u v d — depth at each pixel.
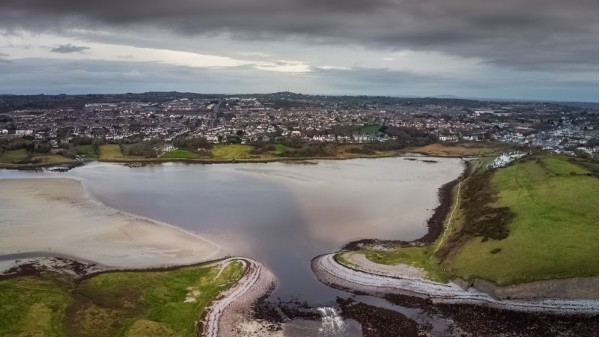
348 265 77.56
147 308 64.06
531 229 77.62
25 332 56.62
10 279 72.50
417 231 96.69
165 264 79.12
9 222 101.88
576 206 85.19
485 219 87.75
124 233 94.94
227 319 61.97
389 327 60.03
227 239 91.62
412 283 71.31
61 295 66.19
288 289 70.50
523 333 58.19
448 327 59.91
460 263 74.56
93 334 57.09
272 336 58.12
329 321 61.59
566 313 62.38
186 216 107.62
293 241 90.56
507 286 66.06
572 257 68.56
